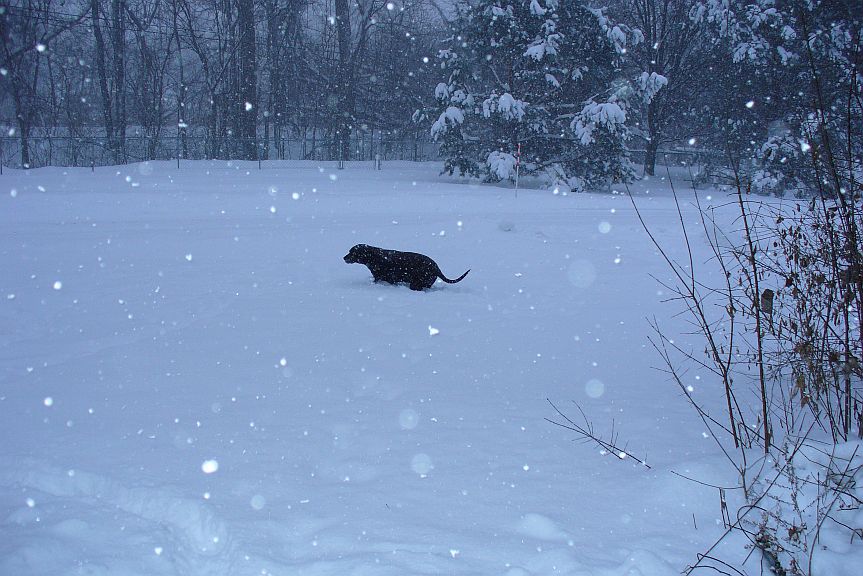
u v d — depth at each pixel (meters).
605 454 4.13
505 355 6.53
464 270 11.60
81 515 3.27
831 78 5.35
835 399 4.84
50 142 34.50
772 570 3.00
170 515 3.32
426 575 2.79
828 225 4.44
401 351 6.61
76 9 40.75
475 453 4.11
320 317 8.02
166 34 44.12
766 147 24.27
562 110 34.97
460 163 33.66
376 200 22.30
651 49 39.75
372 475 3.79
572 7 33.34
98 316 7.78
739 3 33.53
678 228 15.66
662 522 3.35
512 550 3.02
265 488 3.59
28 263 10.91
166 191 23.09
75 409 4.82
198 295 9.02
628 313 8.54
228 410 4.83
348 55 48.47
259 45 47.34
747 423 4.59
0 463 3.86
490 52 32.66
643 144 46.75
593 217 18.66
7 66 33.97
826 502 3.42
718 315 8.41
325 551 2.99
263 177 30.16
